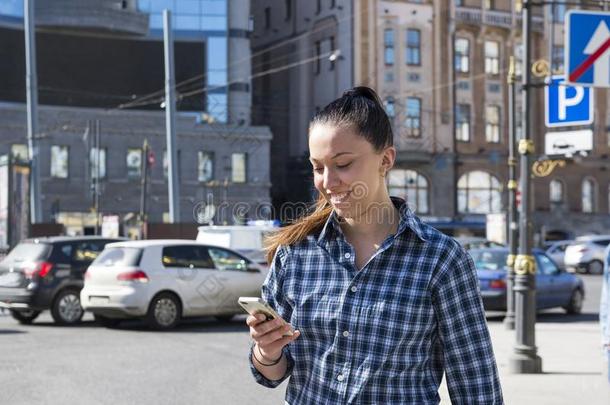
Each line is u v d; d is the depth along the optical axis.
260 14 58.91
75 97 49.97
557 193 55.03
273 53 57.50
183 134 48.66
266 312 2.48
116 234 34.09
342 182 2.60
